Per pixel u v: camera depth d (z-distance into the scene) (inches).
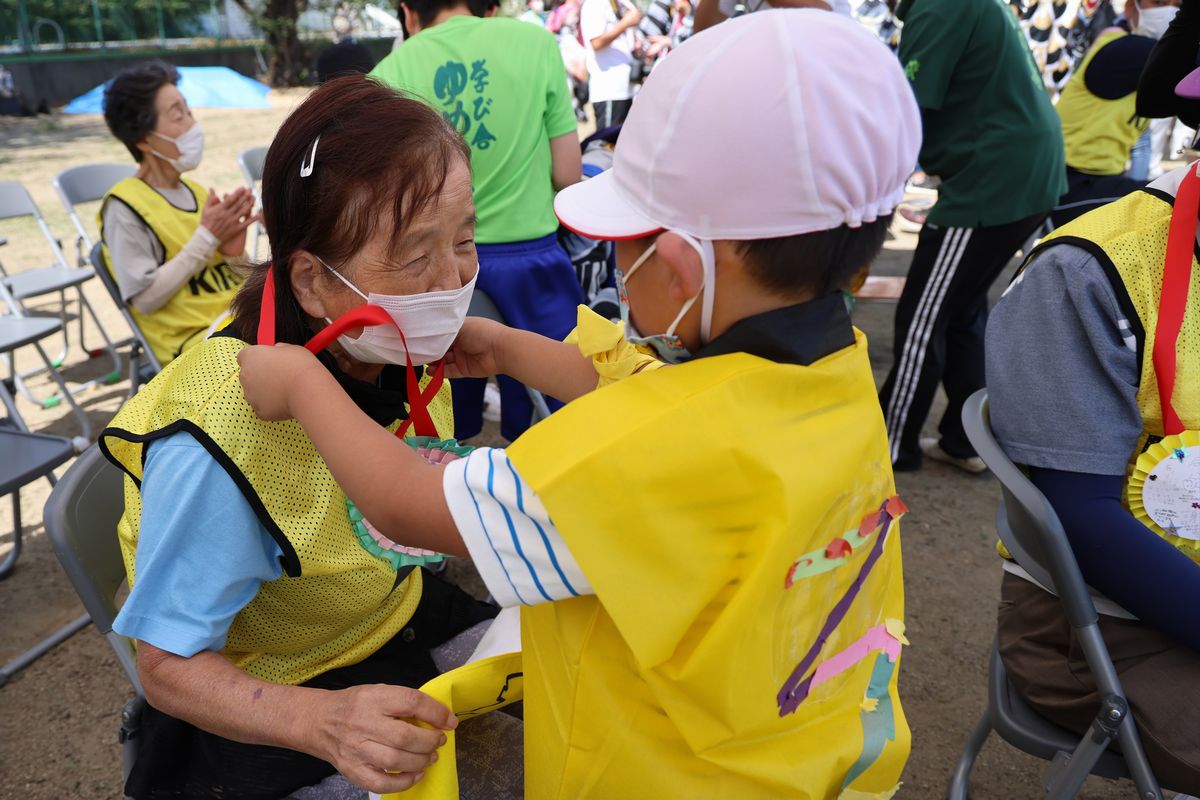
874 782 38.7
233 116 562.6
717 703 31.6
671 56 31.7
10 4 629.9
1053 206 118.3
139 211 118.0
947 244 119.6
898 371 131.0
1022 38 113.3
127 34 724.0
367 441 33.2
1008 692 61.1
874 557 37.1
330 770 45.7
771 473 30.0
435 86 97.3
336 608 45.9
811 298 32.9
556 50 101.4
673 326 33.6
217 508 39.3
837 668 36.7
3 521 130.3
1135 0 160.4
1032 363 52.4
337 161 38.8
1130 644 53.1
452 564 112.0
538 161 100.7
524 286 101.3
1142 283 50.4
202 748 45.6
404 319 41.9
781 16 30.2
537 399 107.1
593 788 34.0
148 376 137.9
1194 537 51.5
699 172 30.0
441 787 36.8
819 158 29.3
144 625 39.4
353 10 758.5
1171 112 56.0
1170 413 50.4
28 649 103.1
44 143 459.2
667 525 29.5
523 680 36.8
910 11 115.1
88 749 88.2
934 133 119.0
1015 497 51.5
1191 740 49.4
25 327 138.6
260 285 45.6
